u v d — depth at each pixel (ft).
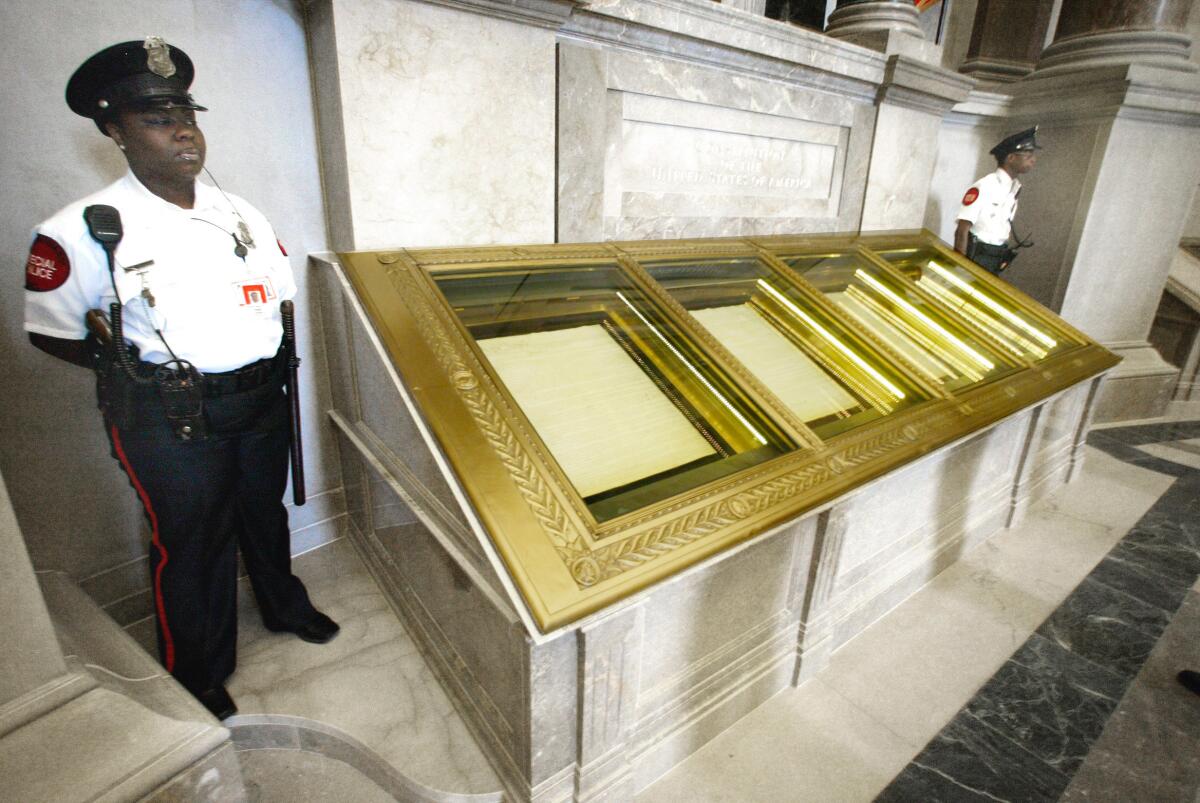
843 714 6.53
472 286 6.40
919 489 7.74
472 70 6.50
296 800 5.34
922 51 11.20
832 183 11.14
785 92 9.55
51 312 4.21
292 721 5.63
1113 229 14.62
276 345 5.27
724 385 6.41
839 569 6.88
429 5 6.05
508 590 3.98
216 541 5.31
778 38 8.80
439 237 6.84
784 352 7.61
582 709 4.49
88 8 5.29
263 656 6.33
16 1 4.99
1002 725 6.45
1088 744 6.24
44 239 4.14
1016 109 15.25
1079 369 10.11
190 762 3.89
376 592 7.36
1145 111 13.58
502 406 5.01
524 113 7.02
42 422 5.82
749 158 9.64
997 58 17.49
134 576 6.67
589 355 6.36
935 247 12.14
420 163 6.48
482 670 5.06
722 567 5.31
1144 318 16.06
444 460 4.65
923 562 8.61
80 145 5.52
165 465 4.77
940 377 8.28
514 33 6.65
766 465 5.63
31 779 3.49
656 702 5.37
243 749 5.69
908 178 12.26
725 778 5.73
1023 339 10.38
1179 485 12.35
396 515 6.39
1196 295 16.83
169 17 5.66
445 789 4.99
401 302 5.72
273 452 5.76
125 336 4.44
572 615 3.87
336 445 8.05
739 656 6.07
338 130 6.12
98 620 5.28
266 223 5.32
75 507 6.17
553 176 7.54
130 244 4.33
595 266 7.42
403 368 5.10
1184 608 8.47
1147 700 6.84
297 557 8.00
